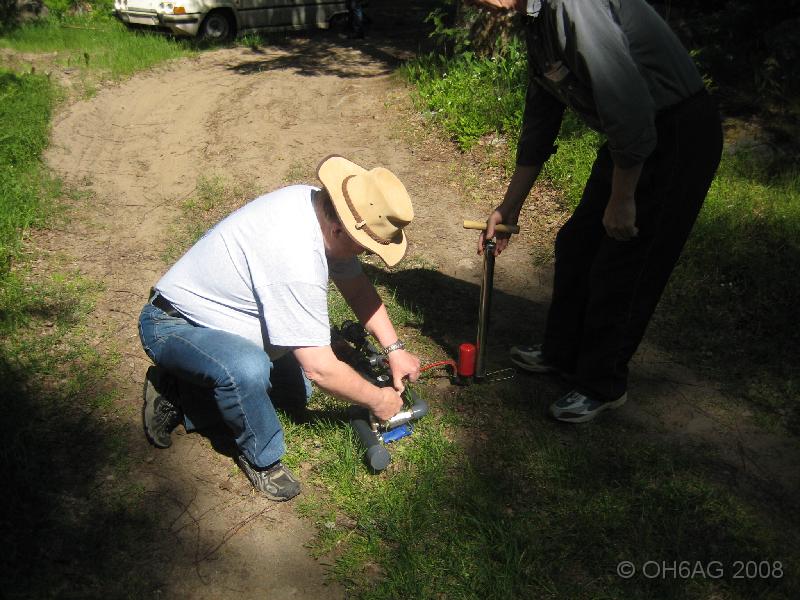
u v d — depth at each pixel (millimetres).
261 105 8109
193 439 3305
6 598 2502
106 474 3072
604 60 2592
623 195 2844
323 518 2928
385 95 8141
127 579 2637
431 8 16406
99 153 6758
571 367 3736
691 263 4609
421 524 2869
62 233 5168
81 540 2764
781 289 4387
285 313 2666
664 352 4020
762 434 3424
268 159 6578
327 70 9938
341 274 3080
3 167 5883
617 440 3355
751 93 6738
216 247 2807
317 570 2725
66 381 3600
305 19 13305
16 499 2871
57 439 3225
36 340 3867
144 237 5215
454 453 3258
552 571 2705
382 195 2576
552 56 2787
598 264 3197
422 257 5023
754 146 6031
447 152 6598
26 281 4461
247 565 2730
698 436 3408
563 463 3184
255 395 2812
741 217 5062
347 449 3168
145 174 6348
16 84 7957
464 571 2689
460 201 5801
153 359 2975
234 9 12469
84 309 4203
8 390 3424
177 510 2939
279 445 2953
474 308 4469
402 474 3125
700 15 7871
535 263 4945
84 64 9648
